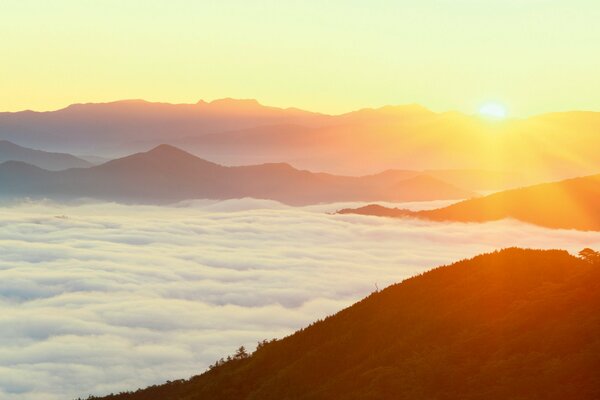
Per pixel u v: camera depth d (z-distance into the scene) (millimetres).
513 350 42000
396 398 42031
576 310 43688
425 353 47625
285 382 56062
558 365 37344
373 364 50875
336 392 48531
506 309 49594
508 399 36500
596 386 34688
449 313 53156
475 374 40969
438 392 40656
